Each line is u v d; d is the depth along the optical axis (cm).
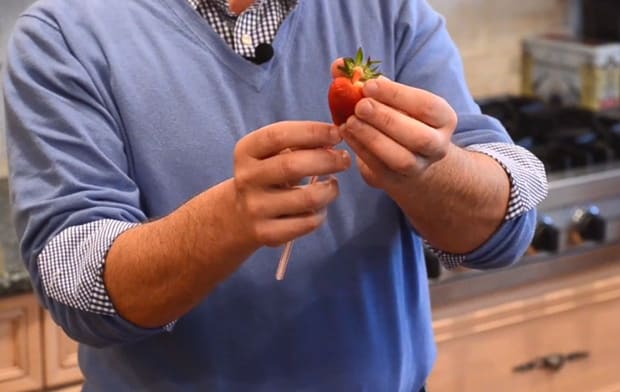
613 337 248
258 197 113
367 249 137
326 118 137
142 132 133
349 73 114
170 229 120
